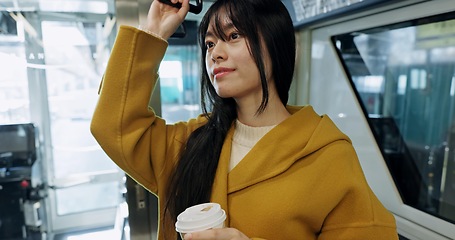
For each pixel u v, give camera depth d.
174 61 1.33
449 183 0.94
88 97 1.50
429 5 0.85
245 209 0.64
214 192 0.68
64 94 1.46
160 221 0.79
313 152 0.66
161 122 0.81
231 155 0.72
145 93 0.72
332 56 1.25
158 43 0.72
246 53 0.61
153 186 0.81
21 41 1.27
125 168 0.75
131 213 1.19
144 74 0.71
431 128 0.98
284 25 0.65
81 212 1.71
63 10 1.24
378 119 1.13
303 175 0.63
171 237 0.76
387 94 1.09
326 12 1.10
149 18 0.74
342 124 1.26
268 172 0.66
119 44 0.69
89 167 1.62
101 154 1.62
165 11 0.76
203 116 0.86
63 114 1.50
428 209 0.99
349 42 1.18
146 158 0.74
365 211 0.62
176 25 0.75
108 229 1.72
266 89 0.64
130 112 0.69
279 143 0.67
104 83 0.70
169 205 0.73
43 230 1.64
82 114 1.52
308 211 0.61
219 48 0.63
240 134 0.74
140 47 0.69
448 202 0.94
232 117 0.78
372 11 1.00
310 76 1.40
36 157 1.53
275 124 0.71
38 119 1.47
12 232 1.56
